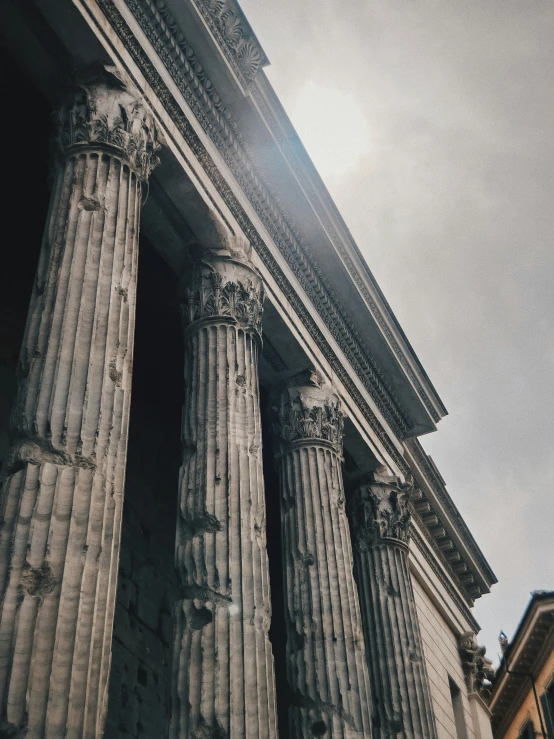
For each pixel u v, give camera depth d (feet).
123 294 38.29
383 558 65.92
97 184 40.42
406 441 86.02
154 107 46.68
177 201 49.75
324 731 49.19
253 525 44.62
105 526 32.19
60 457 32.53
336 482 58.03
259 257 55.93
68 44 42.96
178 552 43.80
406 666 61.62
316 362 61.21
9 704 26.71
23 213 53.42
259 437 47.91
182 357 64.23
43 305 36.47
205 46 49.21
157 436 65.05
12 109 47.32
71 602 29.66
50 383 34.12
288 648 52.44
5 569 29.45
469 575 104.99
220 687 39.47
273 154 55.77
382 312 67.67
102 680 29.48
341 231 62.08
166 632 60.54
